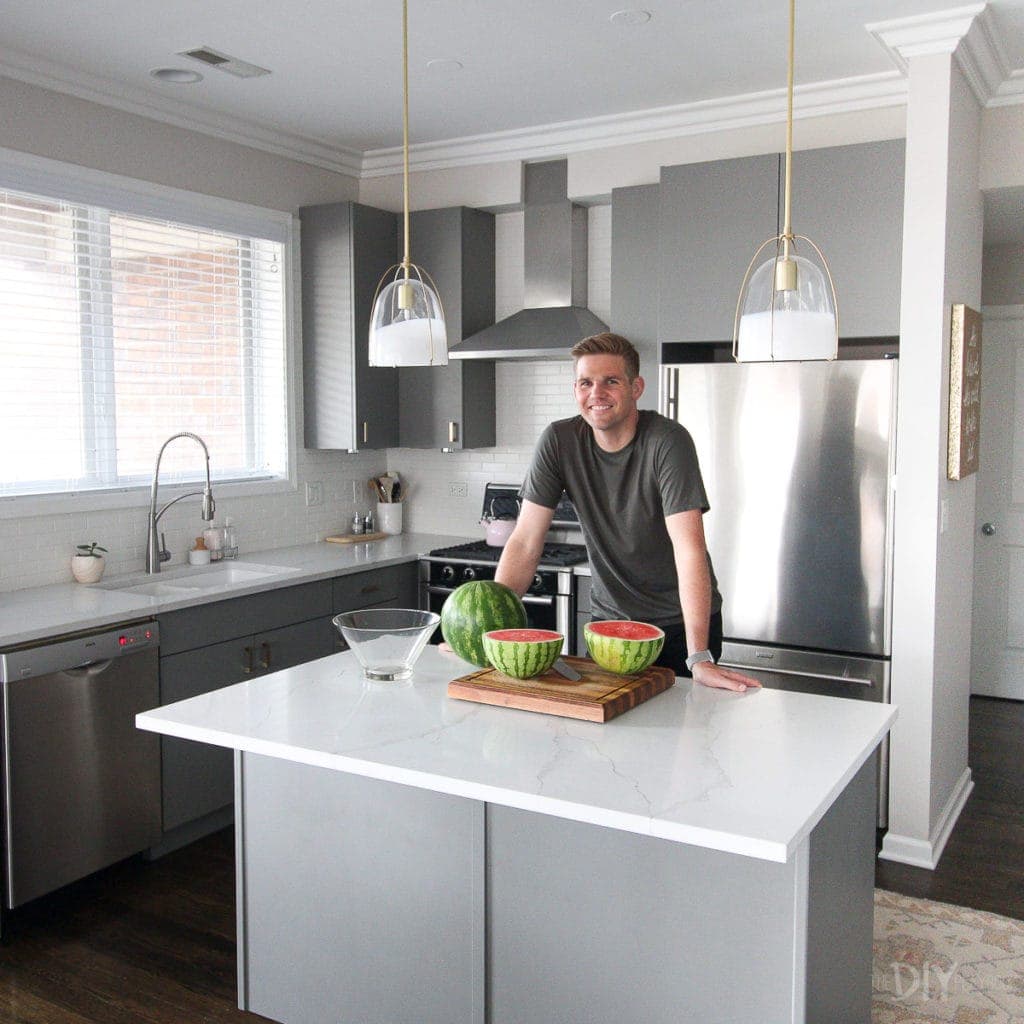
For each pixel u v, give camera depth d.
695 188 3.95
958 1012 2.60
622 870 1.81
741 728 1.98
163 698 3.44
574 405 4.83
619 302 4.32
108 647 3.21
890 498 3.53
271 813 2.23
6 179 3.51
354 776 2.10
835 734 1.95
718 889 1.73
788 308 2.12
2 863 2.96
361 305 4.67
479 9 3.17
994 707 5.33
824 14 3.22
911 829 3.50
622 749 1.85
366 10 3.17
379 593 4.45
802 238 3.46
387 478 5.29
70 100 3.74
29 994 2.68
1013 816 3.88
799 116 4.09
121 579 3.90
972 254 3.77
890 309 3.62
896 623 3.48
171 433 4.26
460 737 1.92
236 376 4.56
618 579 2.73
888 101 3.92
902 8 3.17
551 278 4.66
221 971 2.80
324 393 4.76
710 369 3.83
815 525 3.66
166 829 3.51
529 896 1.91
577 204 4.68
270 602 3.87
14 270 3.60
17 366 3.63
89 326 3.87
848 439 3.58
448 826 1.99
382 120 4.41
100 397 3.93
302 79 3.83
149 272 4.11
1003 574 5.42
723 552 3.83
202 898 3.24
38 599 3.46
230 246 4.48
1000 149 3.80
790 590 3.72
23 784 2.98
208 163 4.31
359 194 5.16
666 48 3.53
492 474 5.09
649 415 2.62
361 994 2.14
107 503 3.92
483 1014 1.98
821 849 1.75
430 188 4.96
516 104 4.19
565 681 2.18
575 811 1.59
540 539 2.73
